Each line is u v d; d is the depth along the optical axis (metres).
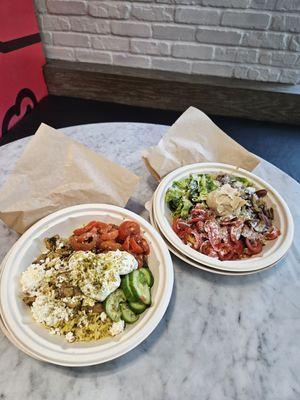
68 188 0.95
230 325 0.79
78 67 2.71
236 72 2.60
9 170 1.15
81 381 0.68
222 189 0.97
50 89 2.84
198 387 0.68
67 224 0.91
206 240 0.91
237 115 2.69
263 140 2.49
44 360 0.65
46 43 2.67
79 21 2.49
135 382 0.68
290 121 2.65
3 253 0.90
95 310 0.73
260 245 0.92
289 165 2.30
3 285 0.74
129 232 0.86
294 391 0.69
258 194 1.02
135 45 2.57
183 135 1.14
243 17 2.26
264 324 0.79
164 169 1.10
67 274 0.77
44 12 2.46
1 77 2.17
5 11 2.08
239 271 0.83
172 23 2.39
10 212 0.86
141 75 2.64
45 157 0.93
